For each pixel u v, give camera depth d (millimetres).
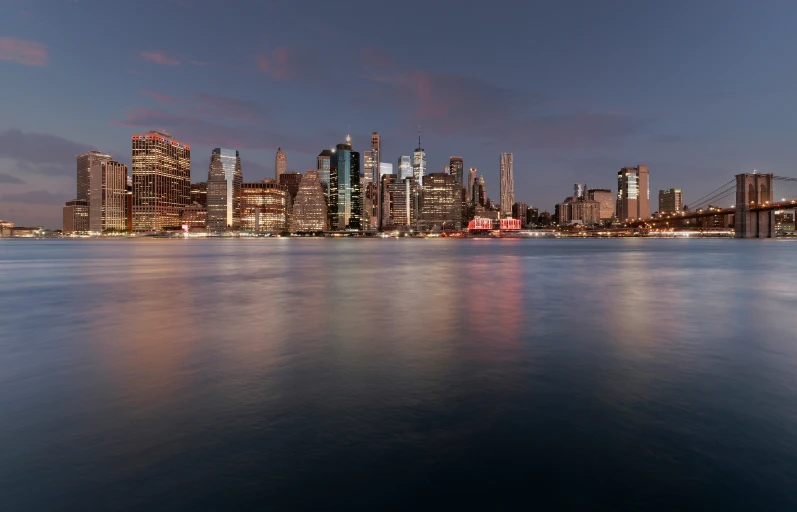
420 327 14062
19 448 6082
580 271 38531
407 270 40656
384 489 5172
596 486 5219
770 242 154875
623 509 4816
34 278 33938
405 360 10180
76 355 10734
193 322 15070
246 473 5484
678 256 67125
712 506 4855
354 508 4844
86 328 14148
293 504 4910
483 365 9766
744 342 11930
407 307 18297
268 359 10297
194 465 5656
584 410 7273
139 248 128250
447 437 6355
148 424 6785
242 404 7547
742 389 8211
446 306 18594
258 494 5078
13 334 13281
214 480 5348
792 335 12828
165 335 12984
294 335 12930
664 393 8016
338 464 5664
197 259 64500
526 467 5598
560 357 10414
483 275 34781
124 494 5090
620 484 5246
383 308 18016
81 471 5531
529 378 8852
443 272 38031
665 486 5203
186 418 6977
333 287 26328
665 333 13078
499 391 8125
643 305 18750
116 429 6621
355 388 8305
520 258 64125
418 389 8234
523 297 21422
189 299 21156
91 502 4957
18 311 17828
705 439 6270
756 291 23688
